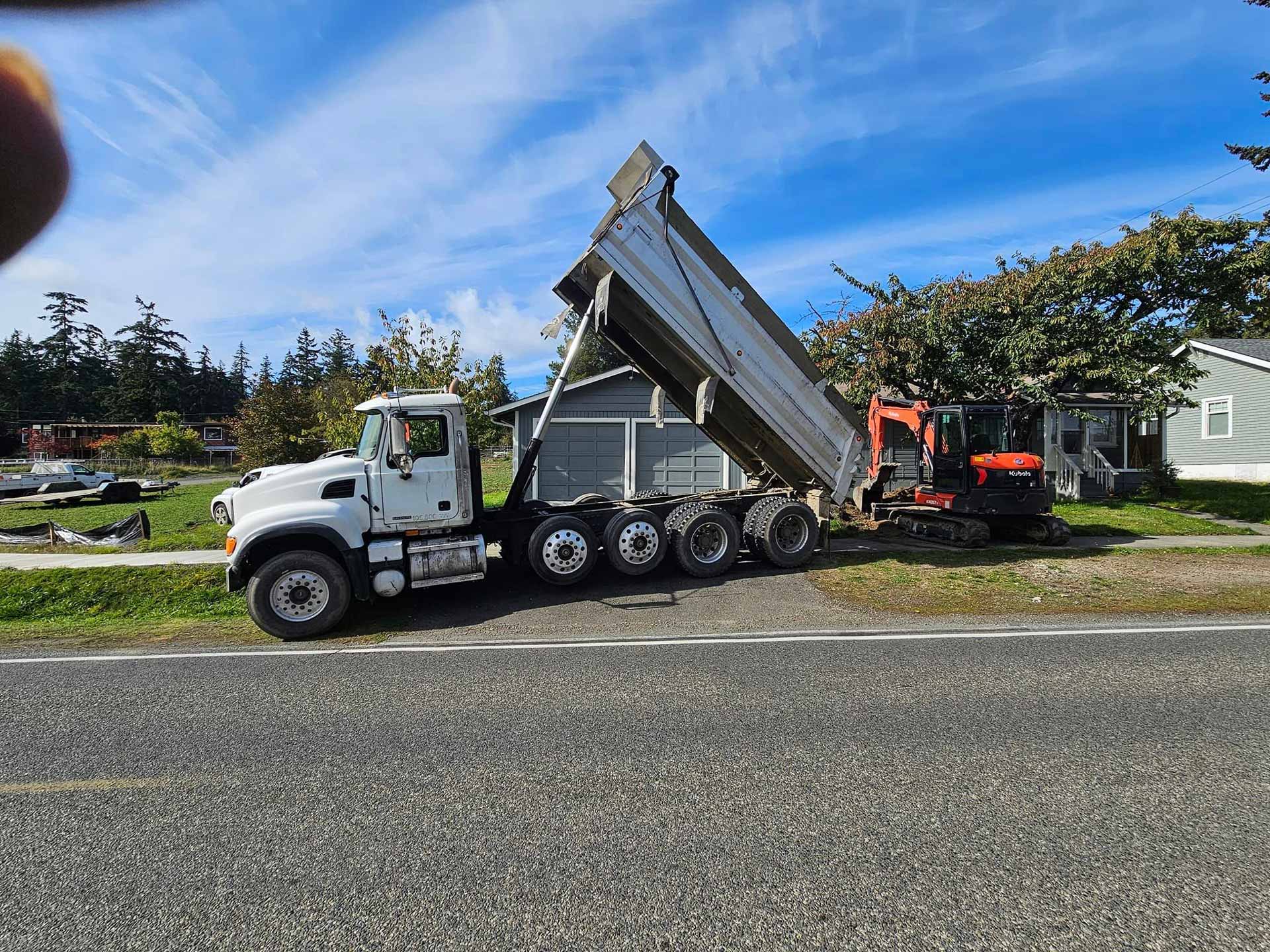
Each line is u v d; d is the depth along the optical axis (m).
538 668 5.59
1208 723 4.20
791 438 10.22
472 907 2.50
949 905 2.47
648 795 3.34
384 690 5.08
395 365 21.16
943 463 13.31
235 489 7.54
